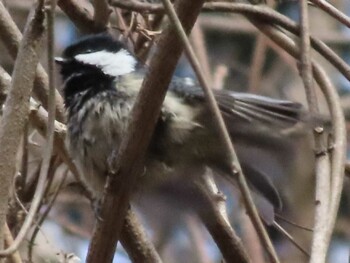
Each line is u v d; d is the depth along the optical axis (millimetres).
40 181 2166
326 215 2178
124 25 2285
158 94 2178
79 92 2248
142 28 2275
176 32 2150
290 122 2195
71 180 2299
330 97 2221
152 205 2244
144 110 2180
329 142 2203
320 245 2170
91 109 2240
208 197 2242
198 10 2166
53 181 2287
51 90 2170
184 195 2240
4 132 2172
